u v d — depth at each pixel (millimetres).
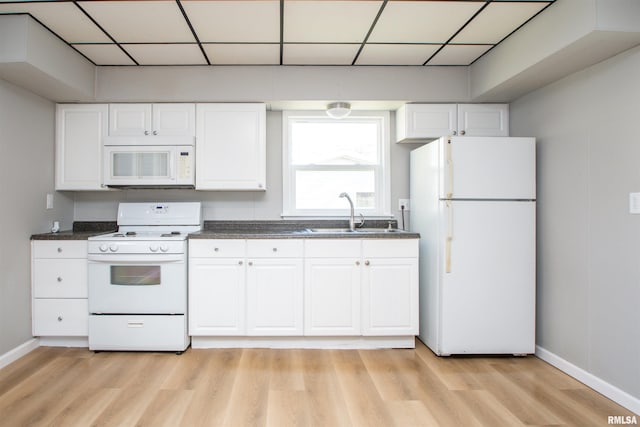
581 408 2018
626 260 2055
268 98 3014
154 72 2990
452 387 2236
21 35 2244
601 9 1857
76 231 3275
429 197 2883
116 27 2393
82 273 2781
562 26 2059
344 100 3033
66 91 2770
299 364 2547
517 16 2277
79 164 3035
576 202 2395
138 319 2721
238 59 2896
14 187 2625
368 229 3338
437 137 3107
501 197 2660
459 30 2461
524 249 2666
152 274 2730
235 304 2783
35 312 2779
